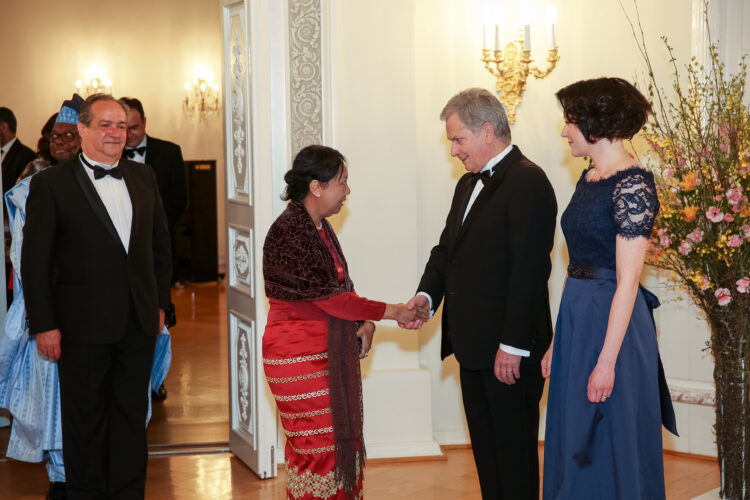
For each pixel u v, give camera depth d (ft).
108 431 11.62
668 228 11.30
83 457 11.35
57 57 40.22
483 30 15.08
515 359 9.24
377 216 14.92
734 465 11.80
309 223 9.61
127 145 19.44
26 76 40.11
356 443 10.00
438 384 15.71
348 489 9.70
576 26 15.24
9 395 12.63
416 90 15.24
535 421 9.91
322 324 9.75
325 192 9.66
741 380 11.61
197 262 37.60
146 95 41.11
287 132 14.26
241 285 14.38
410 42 14.80
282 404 9.88
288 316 9.76
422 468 14.43
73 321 11.11
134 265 11.43
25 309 12.01
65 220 11.05
